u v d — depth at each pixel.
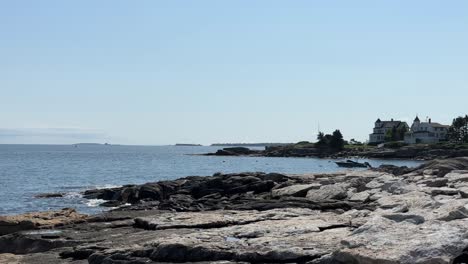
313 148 180.50
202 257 16.94
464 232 15.20
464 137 166.00
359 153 161.88
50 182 71.94
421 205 22.78
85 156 194.62
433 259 13.60
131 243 19.80
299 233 19.09
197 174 92.38
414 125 181.00
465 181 32.28
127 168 111.31
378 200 27.36
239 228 20.34
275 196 34.38
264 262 16.25
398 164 118.75
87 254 19.19
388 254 14.02
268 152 193.38
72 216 28.59
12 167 110.12
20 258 19.81
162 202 36.97
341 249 14.98
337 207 27.77
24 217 26.73
